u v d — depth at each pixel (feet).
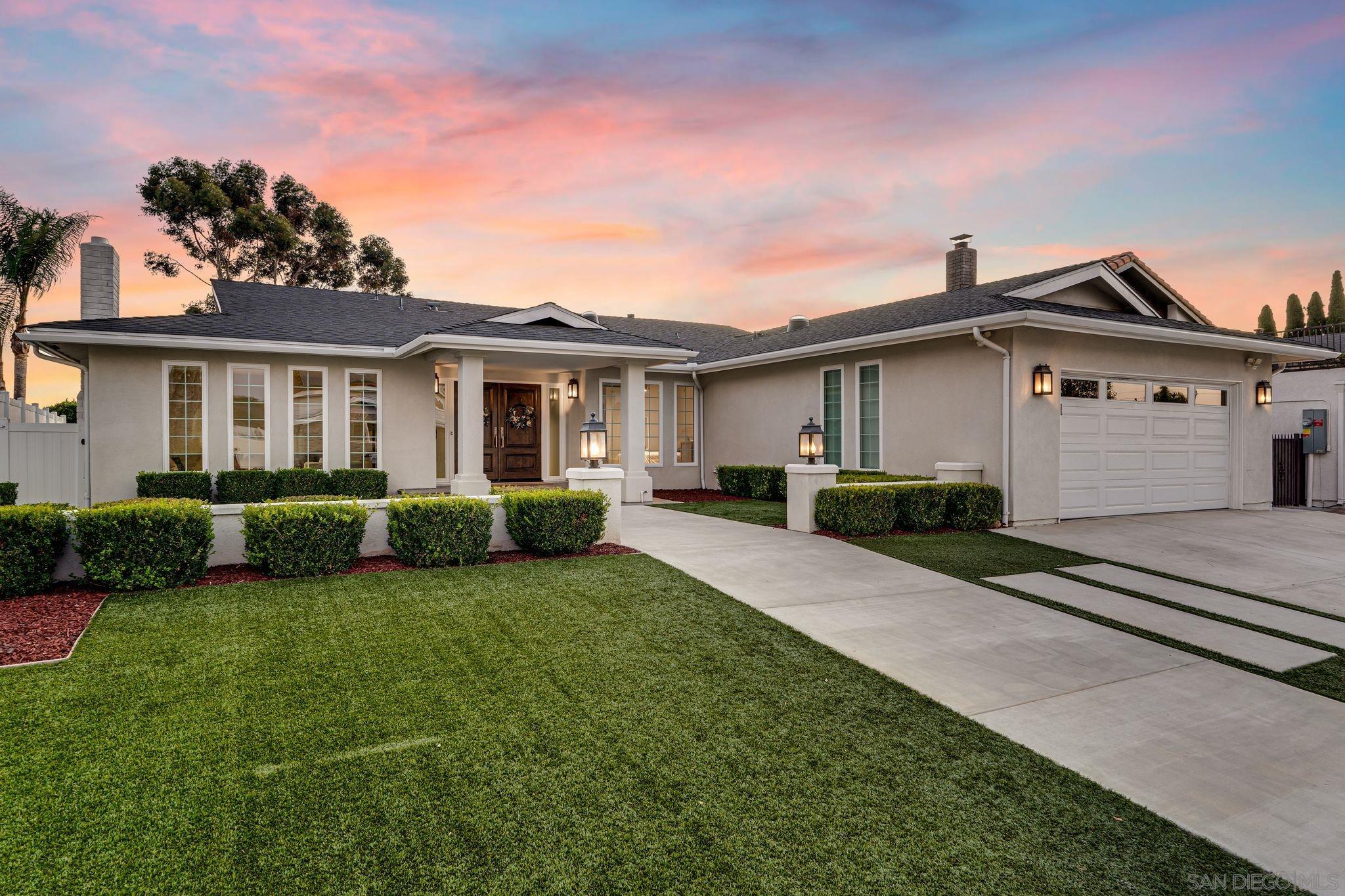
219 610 16.96
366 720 11.60
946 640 17.06
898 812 9.64
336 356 39.11
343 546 21.03
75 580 18.93
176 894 7.38
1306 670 15.89
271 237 83.71
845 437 42.06
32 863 7.79
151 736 10.75
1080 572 24.32
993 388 33.01
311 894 7.47
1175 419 38.52
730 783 10.18
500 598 18.66
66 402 76.28
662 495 49.06
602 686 13.42
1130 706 13.66
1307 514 39.73
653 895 7.68
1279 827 9.64
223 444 36.91
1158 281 40.73
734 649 15.76
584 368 47.73
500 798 9.48
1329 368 44.96
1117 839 9.23
